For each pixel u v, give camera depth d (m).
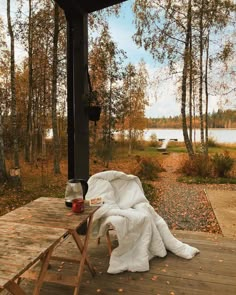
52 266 2.53
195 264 2.57
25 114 12.48
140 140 18.42
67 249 2.85
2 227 1.71
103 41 9.44
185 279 2.33
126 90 13.33
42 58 9.48
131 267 2.45
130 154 15.29
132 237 2.50
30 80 9.84
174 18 9.38
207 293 2.14
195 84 10.94
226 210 4.97
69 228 1.71
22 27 8.66
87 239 2.21
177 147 20.64
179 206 5.41
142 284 2.26
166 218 4.64
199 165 8.86
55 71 8.60
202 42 9.77
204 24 9.43
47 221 1.83
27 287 2.22
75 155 3.10
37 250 1.40
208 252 2.83
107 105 10.41
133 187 2.88
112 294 2.14
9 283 1.19
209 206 5.32
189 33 9.41
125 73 10.59
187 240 3.16
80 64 3.04
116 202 2.74
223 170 8.53
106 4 3.00
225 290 2.18
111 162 12.05
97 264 2.59
